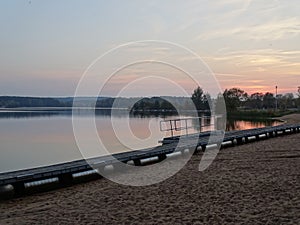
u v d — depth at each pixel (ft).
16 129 110.01
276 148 50.21
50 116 218.79
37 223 19.69
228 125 124.98
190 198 23.56
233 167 34.96
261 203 21.54
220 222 18.39
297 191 24.12
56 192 27.68
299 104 281.54
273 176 29.43
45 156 57.77
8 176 27.30
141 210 21.31
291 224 17.54
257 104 272.51
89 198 25.08
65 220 20.04
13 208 23.17
